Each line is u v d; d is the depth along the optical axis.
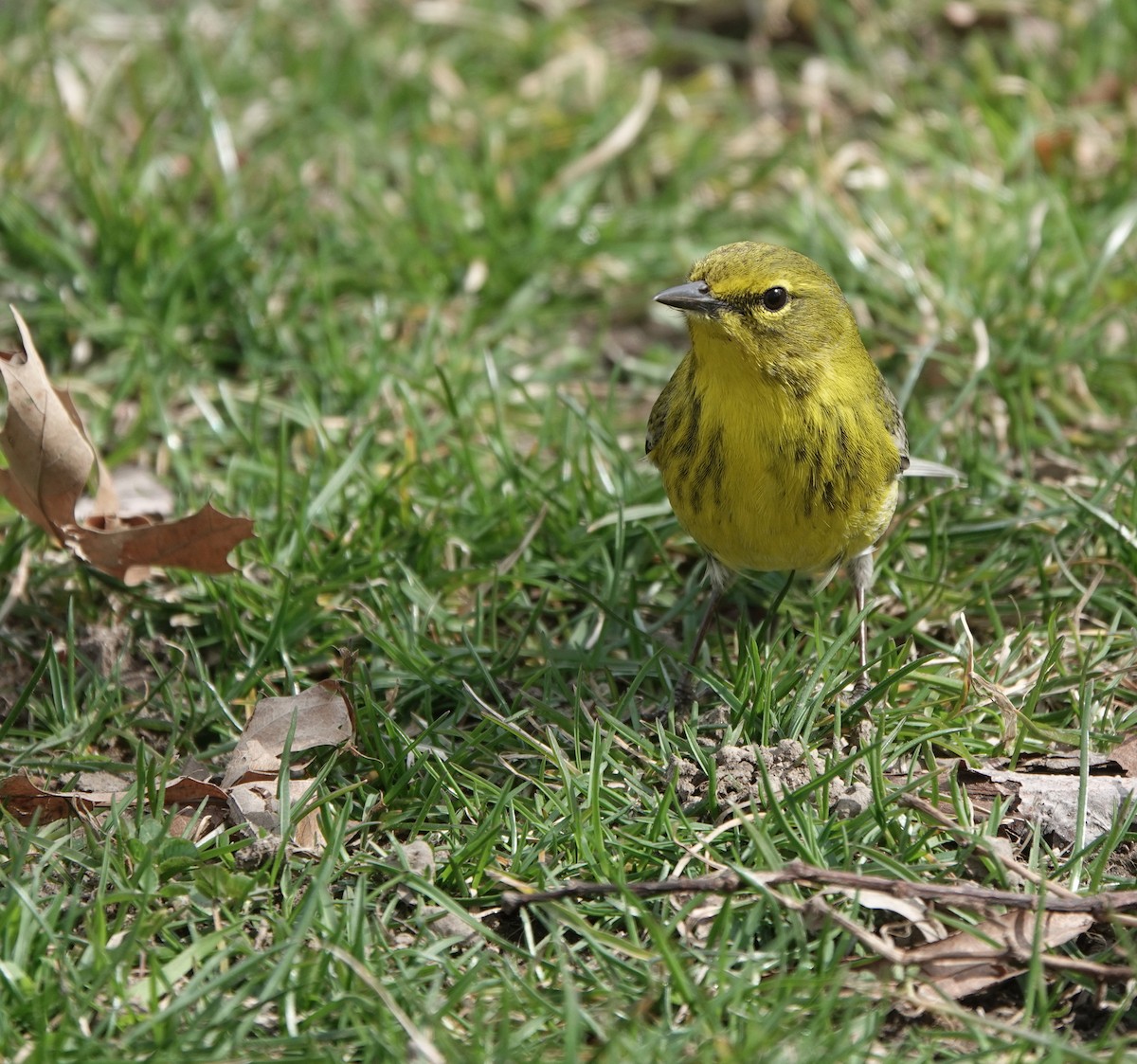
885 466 9.45
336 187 14.29
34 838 8.03
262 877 7.92
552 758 8.66
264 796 8.48
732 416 9.19
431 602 10.26
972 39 15.97
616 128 14.85
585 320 13.71
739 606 10.64
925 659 9.01
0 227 13.28
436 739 9.12
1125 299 12.88
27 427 9.45
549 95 15.62
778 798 8.37
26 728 9.44
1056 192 13.52
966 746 8.91
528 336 13.33
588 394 11.83
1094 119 15.01
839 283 13.19
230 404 12.00
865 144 14.97
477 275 13.49
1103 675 9.39
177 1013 6.91
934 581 10.38
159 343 12.51
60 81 15.17
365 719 8.94
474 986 7.22
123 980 7.13
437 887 7.94
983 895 7.27
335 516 11.14
